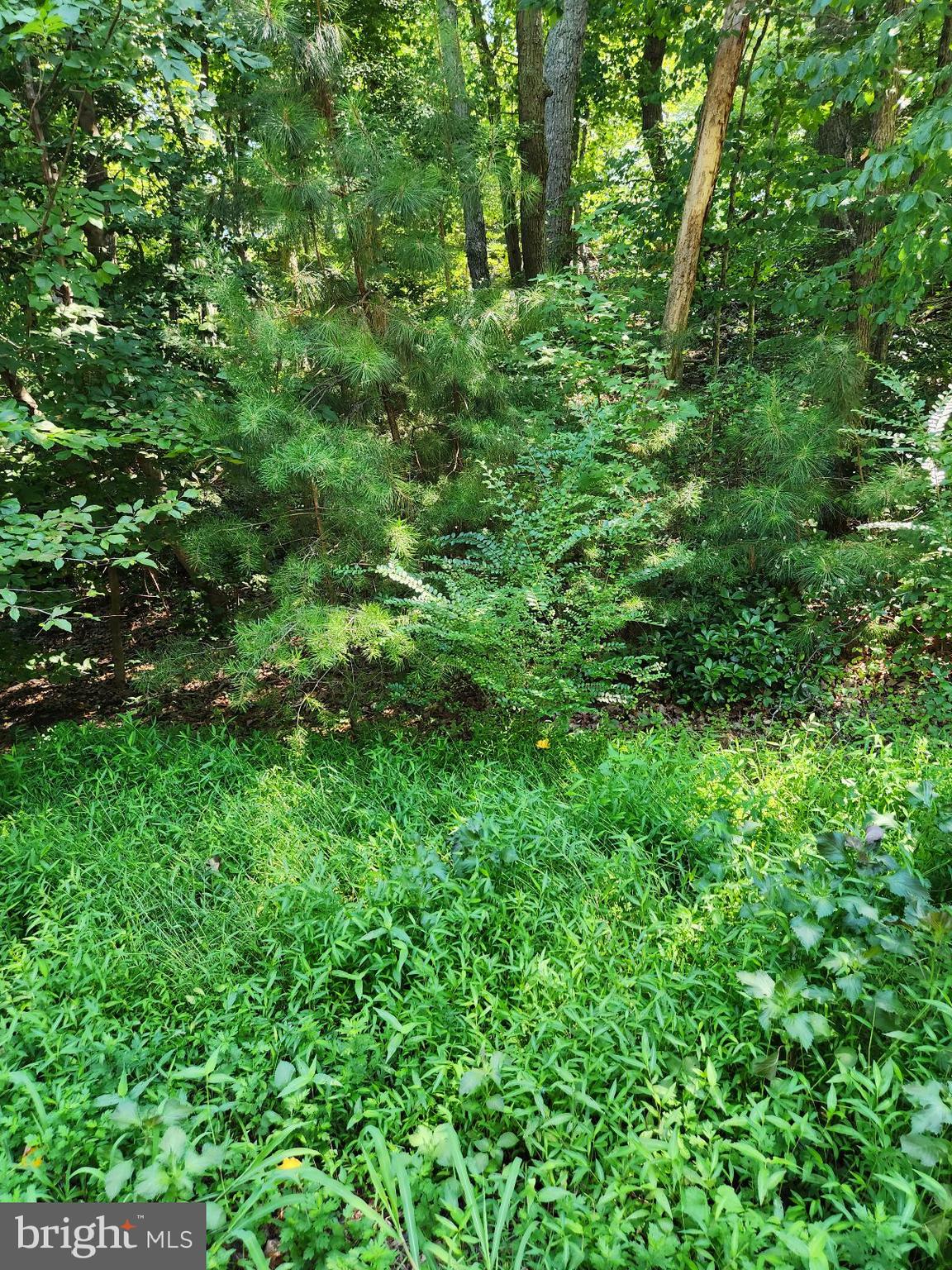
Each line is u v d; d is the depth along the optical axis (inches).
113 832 130.3
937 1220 54.5
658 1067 72.6
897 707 164.6
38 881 113.0
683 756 134.0
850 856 92.7
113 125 202.2
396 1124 72.8
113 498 181.3
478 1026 80.9
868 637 183.2
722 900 94.9
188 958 98.1
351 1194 58.6
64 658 209.2
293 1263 59.3
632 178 267.6
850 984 72.6
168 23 127.3
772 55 200.5
